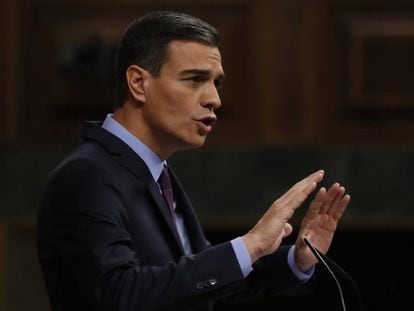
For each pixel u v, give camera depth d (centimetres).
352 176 1447
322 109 1461
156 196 718
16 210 1466
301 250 770
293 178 1452
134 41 730
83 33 1471
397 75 1451
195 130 721
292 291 796
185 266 650
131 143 730
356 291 730
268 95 1462
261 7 1462
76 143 1471
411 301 1494
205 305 744
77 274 661
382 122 1453
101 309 642
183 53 714
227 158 1452
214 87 725
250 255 658
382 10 1456
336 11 1461
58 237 680
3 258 1462
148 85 722
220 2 1460
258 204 1449
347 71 1457
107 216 671
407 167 1441
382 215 1444
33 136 1478
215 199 1449
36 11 1480
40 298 1523
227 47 1460
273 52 1462
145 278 643
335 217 775
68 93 1478
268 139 1457
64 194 684
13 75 1482
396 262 1498
